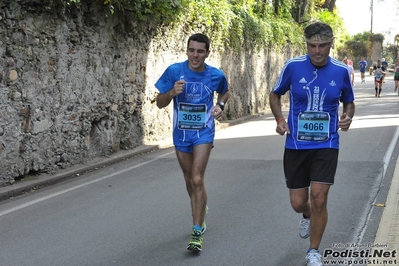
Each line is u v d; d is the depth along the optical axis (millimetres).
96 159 11000
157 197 8117
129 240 6164
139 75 12688
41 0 9117
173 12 13359
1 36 8484
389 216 6844
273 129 16188
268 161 10711
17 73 8867
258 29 21531
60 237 6324
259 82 22781
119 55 11789
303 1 31344
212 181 9023
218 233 6348
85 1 10344
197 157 5836
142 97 12852
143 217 7066
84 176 9891
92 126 11102
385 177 9008
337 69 5043
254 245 5941
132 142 12445
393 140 12742
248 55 21141
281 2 27688
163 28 13516
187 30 15039
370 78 49156
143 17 11805
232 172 9727
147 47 12961
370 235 6199
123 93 12031
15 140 8883
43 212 7469
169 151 12555
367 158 10570
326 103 5059
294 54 29438
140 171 10195
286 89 5254
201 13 15398
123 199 8055
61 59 9898
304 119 5090
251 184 8766
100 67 11117
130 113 12344
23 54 8953
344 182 8688
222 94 6141
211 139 5953
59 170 9930
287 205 7473
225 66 18609
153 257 5633
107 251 5824
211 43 16969
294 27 29188
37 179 9211
